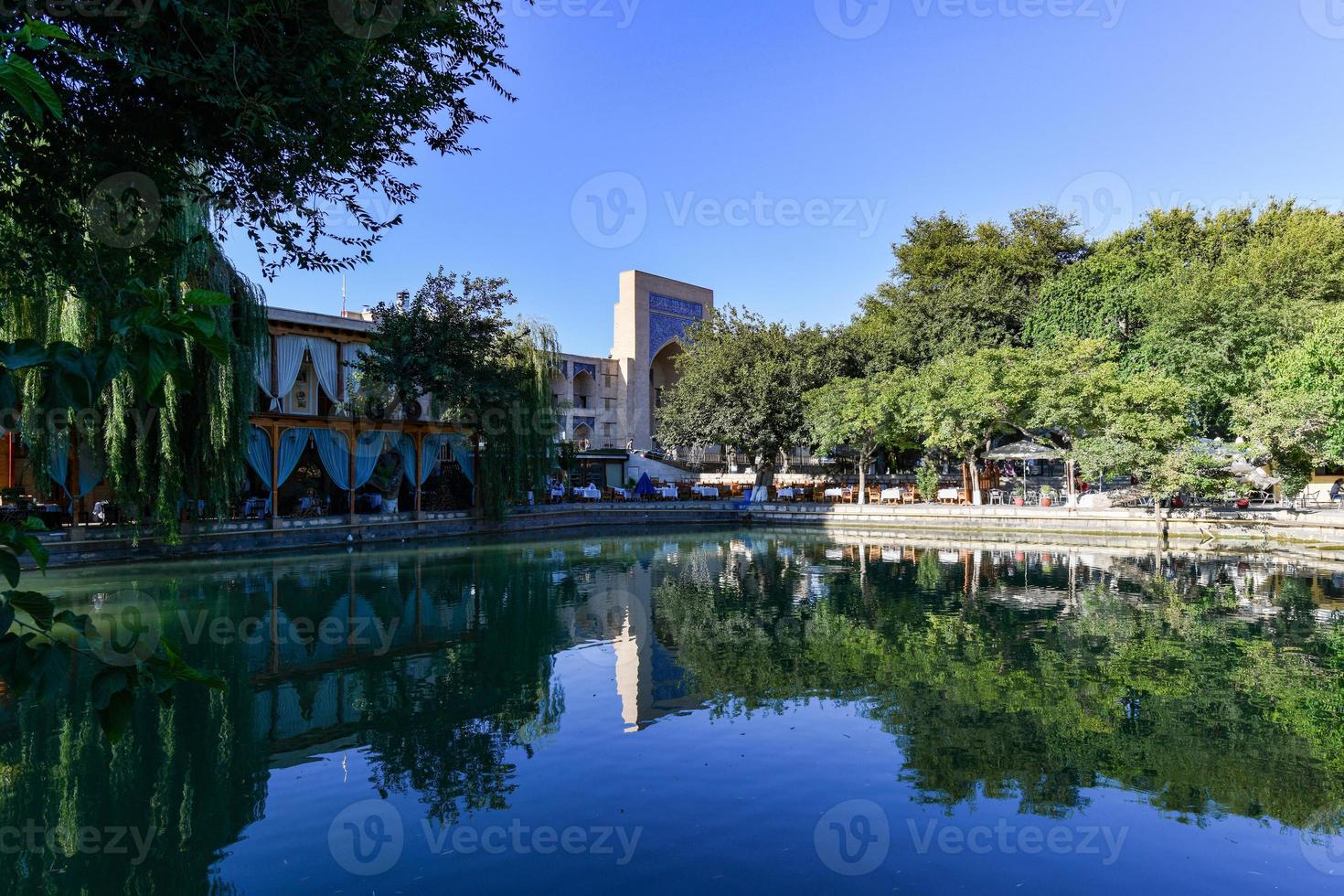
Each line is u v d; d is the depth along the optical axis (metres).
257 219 4.93
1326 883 4.68
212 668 9.09
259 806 5.63
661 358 45.97
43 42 1.65
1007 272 35.84
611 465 35.72
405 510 24.64
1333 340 19.97
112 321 1.67
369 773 6.25
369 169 5.16
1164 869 4.84
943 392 25.80
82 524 16.59
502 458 25.22
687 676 8.95
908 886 4.63
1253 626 11.38
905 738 6.98
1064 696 8.15
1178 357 26.59
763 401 31.75
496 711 7.68
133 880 4.66
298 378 24.06
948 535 25.78
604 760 6.48
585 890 4.56
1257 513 20.86
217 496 16.75
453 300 23.28
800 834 5.24
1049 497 26.81
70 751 6.67
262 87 3.90
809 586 15.27
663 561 19.14
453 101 5.45
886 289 39.06
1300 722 7.34
